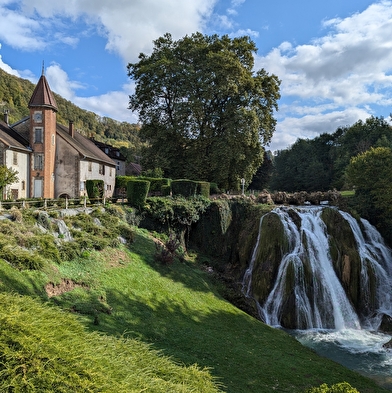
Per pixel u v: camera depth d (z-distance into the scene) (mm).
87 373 5547
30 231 14414
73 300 12148
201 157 38625
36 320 6469
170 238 23375
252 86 36938
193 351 11812
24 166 33750
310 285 20922
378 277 22234
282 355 13336
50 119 35219
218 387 9195
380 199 27344
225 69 35125
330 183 66875
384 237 27078
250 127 35531
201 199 26781
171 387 6879
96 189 27516
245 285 22750
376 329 19484
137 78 40625
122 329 11469
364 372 13602
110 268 16062
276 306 20672
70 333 6766
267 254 23000
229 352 12453
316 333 18625
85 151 39156
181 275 19281
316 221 24375
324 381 11375
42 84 35344
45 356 5398
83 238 16641
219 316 16344
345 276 21656
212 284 20781
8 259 11812
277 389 10297
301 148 83250
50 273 12695
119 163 58344
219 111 38656
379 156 30078
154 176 36781
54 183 36594
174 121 38562
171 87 38969
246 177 40812
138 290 15352
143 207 24016
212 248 26266
